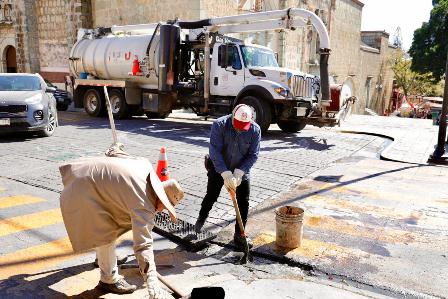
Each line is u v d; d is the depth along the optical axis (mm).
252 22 12133
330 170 7672
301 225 4152
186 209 5281
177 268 3727
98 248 3080
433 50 30953
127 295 3195
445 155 8898
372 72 37688
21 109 9352
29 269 3578
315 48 26391
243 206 4184
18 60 22484
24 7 21547
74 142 9562
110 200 2594
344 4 29203
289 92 10844
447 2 30047
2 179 6402
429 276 3631
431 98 39781
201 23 12891
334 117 11125
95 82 14969
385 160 8836
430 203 5754
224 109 12344
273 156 8734
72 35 20594
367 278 3578
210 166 4203
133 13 19109
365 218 5105
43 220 4746
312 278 3609
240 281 3518
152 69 13438
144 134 11078
